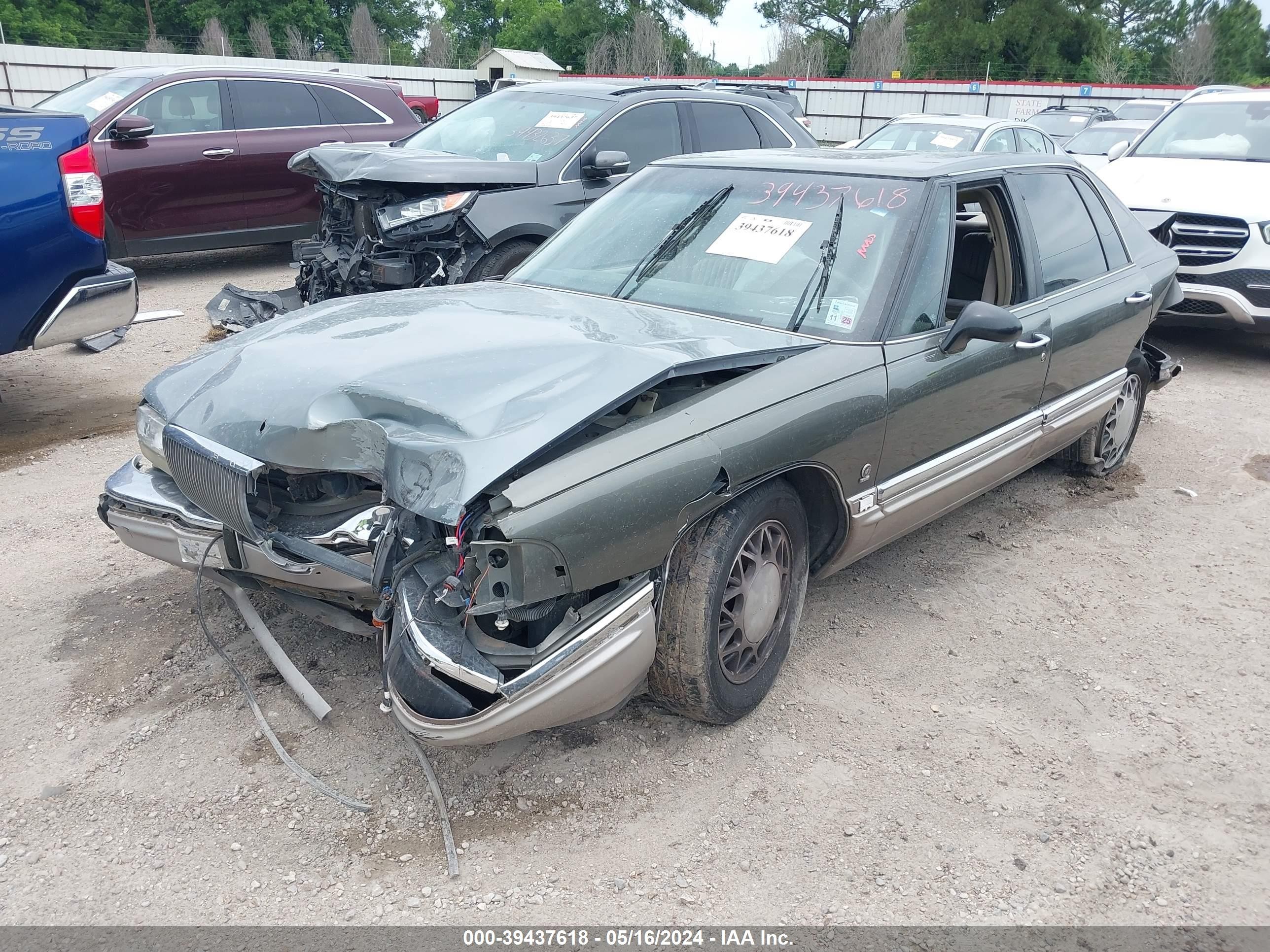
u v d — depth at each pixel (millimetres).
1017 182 4324
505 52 36531
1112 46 49625
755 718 3293
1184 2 57500
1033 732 3311
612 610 2654
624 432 2721
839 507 3393
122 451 5598
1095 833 2838
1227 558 4727
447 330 3180
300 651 3531
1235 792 3043
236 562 2971
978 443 3977
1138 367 5426
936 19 50531
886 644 3820
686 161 4410
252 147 9875
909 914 2512
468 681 2439
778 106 8547
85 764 2955
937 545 4762
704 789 2934
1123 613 4160
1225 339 9211
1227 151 8680
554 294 3807
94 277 5629
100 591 3977
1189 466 5953
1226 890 2646
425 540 2646
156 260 11430
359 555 2758
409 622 2510
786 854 2693
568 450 2707
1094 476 5637
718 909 2494
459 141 7766
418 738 2541
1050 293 4383
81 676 3385
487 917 2439
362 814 2779
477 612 2465
